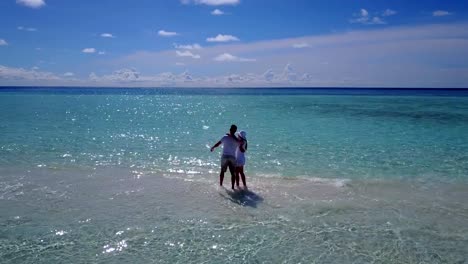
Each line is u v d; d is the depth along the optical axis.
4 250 6.14
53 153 14.25
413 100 66.81
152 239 6.64
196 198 9.02
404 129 22.58
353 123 26.11
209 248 6.30
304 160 13.41
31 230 6.97
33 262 5.75
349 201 8.84
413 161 13.34
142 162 12.98
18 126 22.23
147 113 36.41
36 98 66.50
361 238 6.77
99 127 22.83
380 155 14.37
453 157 14.05
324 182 10.50
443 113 35.50
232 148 9.76
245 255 6.06
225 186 10.09
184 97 96.38
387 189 9.90
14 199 8.80
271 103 58.28
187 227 7.20
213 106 51.03
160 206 8.41
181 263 5.77
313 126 24.14
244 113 36.56
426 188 10.03
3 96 75.38
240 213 8.01
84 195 9.18
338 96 93.31
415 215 7.96
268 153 14.60
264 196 9.21
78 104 50.59
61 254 6.02
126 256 5.98
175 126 24.14
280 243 6.53
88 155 14.02
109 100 70.19
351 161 13.28
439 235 6.95
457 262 5.94
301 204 8.61
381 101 63.09
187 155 14.27
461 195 9.42
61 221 7.44
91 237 6.69
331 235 6.89
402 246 6.47
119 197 9.05
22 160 12.96
